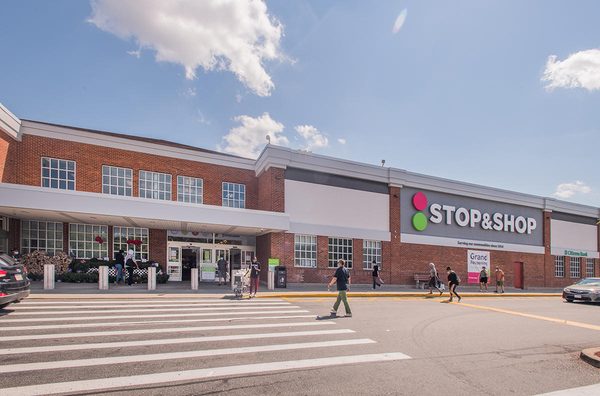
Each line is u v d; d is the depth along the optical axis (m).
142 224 19.50
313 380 5.57
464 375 6.11
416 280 24.12
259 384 5.35
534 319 12.52
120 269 17.02
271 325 9.47
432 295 19.78
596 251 35.53
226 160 23.17
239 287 14.87
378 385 5.46
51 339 7.44
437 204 26.84
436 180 26.89
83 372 5.61
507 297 21.88
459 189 27.81
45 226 18.78
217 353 6.79
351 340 8.16
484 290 25.17
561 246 33.16
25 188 14.83
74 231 19.41
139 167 20.84
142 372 5.68
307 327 9.38
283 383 5.41
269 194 21.20
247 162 23.80
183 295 14.62
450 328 10.14
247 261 23.33
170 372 5.71
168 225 19.73
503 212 30.19
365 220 23.88
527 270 30.64
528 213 31.67
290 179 21.81
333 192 23.05
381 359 6.79
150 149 21.20
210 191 22.52
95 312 10.48
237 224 18.55
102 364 6.00
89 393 4.86
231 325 9.29
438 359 6.98
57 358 6.25
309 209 22.12
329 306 13.48
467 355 7.37
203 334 8.22
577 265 34.28
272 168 21.27
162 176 21.44
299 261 21.62
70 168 19.36
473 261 27.89
